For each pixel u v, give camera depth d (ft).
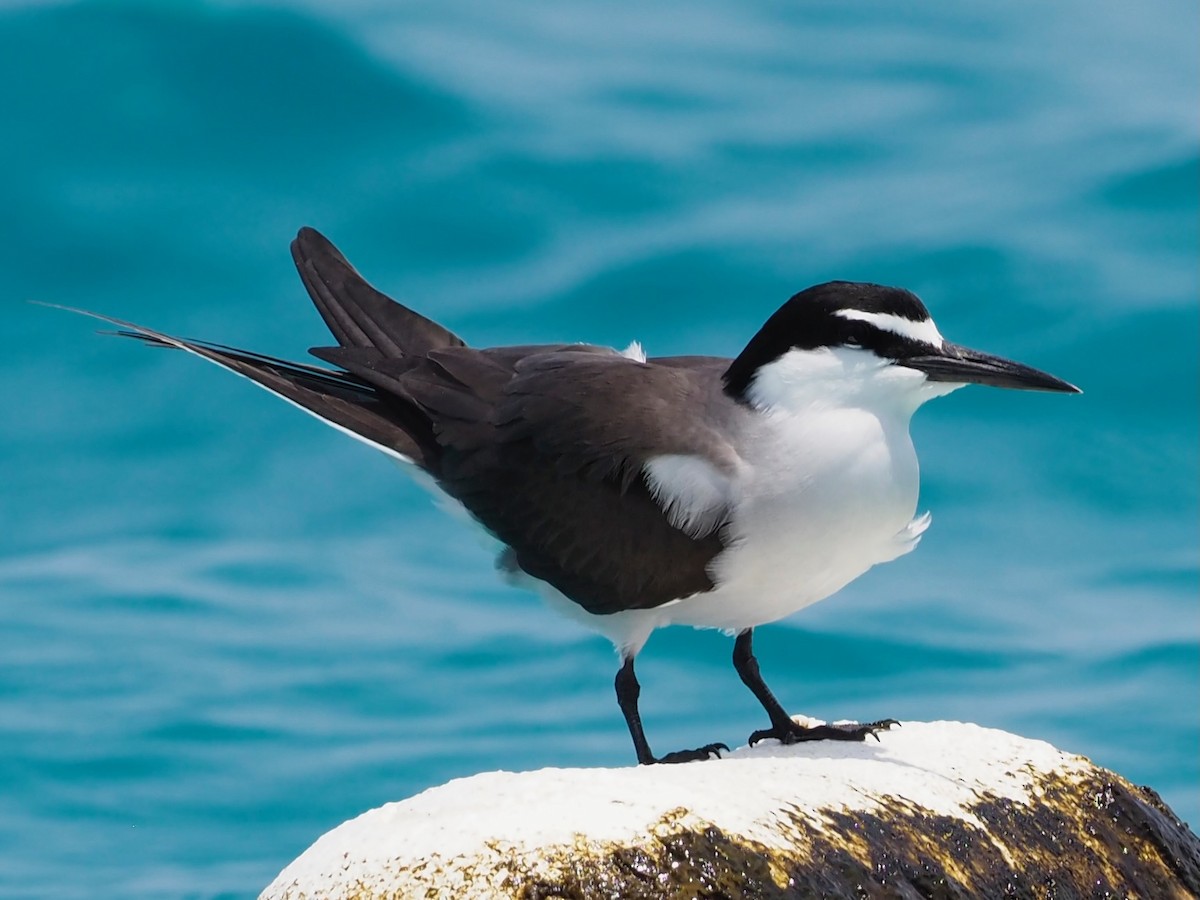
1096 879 27.81
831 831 25.71
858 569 32.40
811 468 31.09
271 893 25.26
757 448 31.50
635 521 32.27
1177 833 29.76
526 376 34.42
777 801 26.02
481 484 34.19
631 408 32.73
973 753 29.60
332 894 24.34
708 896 23.90
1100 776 29.60
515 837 24.08
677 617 33.27
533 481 33.47
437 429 34.99
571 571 33.24
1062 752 30.14
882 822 26.37
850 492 31.17
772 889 24.23
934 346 31.42
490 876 23.61
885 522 31.63
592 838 24.11
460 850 24.00
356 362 36.45
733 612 32.76
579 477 32.86
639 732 32.89
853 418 31.37
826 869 24.94
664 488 31.91
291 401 35.73
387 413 35.94
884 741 30.40
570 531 33.04
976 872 26.53
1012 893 26.66
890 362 31.27
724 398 32.50
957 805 27.61
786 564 31.71
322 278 38.29
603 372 33.68
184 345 35.78
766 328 32.07
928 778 28.12
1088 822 28.71
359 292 38.01
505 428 33.96
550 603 34.50
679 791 25.64
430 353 36.14
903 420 32.04
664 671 49.37
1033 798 28.60
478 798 25.54
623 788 25.50
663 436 32.17
